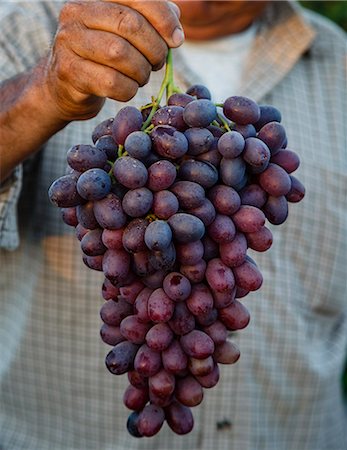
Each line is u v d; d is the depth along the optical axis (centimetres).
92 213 70
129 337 73
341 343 121
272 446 113
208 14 108
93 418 109
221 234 70
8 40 102
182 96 74
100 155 71
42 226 106
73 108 80
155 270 70
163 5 73
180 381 74
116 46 72
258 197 73
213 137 71
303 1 168
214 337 73
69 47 74
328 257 116
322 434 117
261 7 111
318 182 115
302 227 113
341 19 167
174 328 71
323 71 120
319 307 117
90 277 105
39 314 108
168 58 75
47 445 110
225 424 109
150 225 68
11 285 109
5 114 84
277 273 111
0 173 88
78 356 107
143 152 69
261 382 110
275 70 116
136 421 75
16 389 111
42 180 105
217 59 114
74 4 74
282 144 75
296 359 112
